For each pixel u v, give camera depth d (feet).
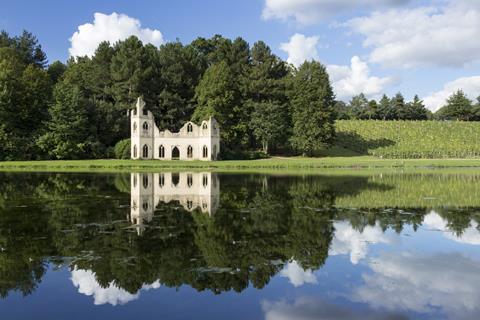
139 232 55.62
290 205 80.02
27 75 289.94
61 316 30.81
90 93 323.16
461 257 46.09
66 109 266.98
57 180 130.00
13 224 60.03
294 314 31.42
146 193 97.40
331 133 317.01
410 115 549.13
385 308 32.58
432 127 423.64
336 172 177.88
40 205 77.87
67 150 259.80
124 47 313.73
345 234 56.13
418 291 36.14
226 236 54.03
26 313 31.27
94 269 40.75
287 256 45.68
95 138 282.36
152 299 34.06
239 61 346.13
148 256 44.86
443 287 37.04
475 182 128.67
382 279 38.93
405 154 307.17
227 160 275.80
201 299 34.12
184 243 50.14
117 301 33.63
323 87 328.90
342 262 43.88
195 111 307.99
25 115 277.03
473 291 36.09
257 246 49.37
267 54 347.15
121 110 308.19
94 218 65.16
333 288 36.68
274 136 303.89
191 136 286.05
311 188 109.81
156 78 323.37
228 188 109.60
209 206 78.38
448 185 119.24
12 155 249.34
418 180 136.05
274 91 329.93
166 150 284.20
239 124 306.76
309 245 50.19
